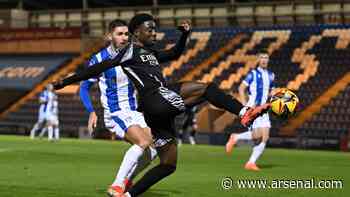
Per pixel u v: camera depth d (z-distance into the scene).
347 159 27.75
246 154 30.11
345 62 47.31
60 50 57.84
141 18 11.78
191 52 53.59
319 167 22.62
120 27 12.94
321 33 51.62
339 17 54.38
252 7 57.31
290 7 55.91
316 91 45.09
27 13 64.44
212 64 51.56
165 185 15.88
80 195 13.61
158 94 11.17
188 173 19.39
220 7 58.53
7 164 21.78
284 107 10.22
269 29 54.09
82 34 57.16
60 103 50.56
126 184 12.42
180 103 11.02
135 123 12.26
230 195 14.05
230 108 10.68
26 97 52.88
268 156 29.62
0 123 50.69
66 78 11.14
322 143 37.97
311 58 48.84
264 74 22.08
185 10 59.69
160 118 11.30
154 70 11.51
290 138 39.16
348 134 39.81
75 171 19.44
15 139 41.00
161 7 60.31
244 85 22.09
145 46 11.86
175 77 51.44
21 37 59.47
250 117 10.41
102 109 13.47
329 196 13.98
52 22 64.12
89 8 66.62
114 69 12.61
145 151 12.57
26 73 55.59
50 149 30.72
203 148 35.81
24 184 15.63
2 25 63.12
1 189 14.54
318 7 54.88
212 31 56.03
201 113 42.69
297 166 23.02
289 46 51.03
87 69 11.16
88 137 45.59
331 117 42.41
